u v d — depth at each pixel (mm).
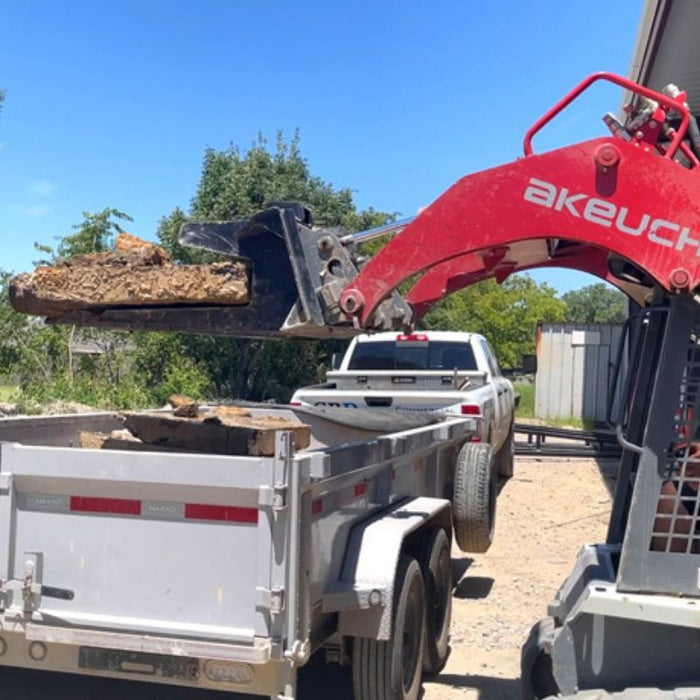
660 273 3242
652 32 7574
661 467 3318
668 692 3172
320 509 3727
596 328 20141
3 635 3695
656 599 3277
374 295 3461
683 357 3301
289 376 19578
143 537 3482
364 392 9086
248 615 3340
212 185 19797
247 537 3354
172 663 3473
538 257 4355
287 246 3426
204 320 3584
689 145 3508
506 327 38281
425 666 5156
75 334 17344
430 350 10461
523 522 9977
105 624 3482
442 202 3451
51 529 3594
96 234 17281
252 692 3398
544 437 15859
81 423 5676
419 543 5059
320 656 5523
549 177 3355
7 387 17141
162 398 16438
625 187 3275
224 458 3350
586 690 3369
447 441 6281
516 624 6316
